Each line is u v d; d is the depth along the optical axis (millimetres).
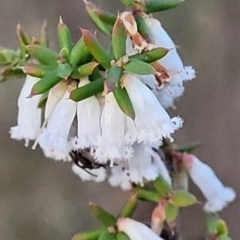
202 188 199
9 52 188
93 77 178
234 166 313
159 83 180
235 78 317
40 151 337
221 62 317
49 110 179
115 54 175
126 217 186
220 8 317
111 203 323
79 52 176
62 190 334
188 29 317
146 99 176
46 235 332
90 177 193
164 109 183
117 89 175
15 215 337
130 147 178
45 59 178
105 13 181
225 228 199
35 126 184
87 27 305
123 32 175
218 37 317
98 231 185
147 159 186
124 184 188
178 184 195
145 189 188
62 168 335
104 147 177
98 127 178
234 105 315
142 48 175
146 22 182
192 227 274
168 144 195
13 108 323
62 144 178
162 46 181
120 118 177
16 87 323
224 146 315
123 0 182
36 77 179
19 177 337
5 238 335
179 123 179
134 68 174
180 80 184
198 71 317
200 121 315
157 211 188
